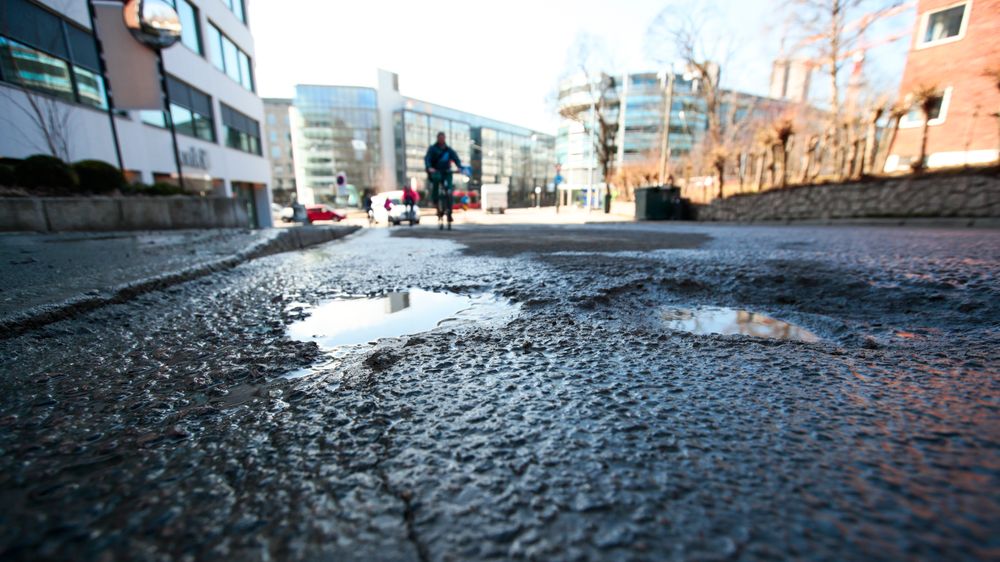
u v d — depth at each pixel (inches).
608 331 74.6
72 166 315.6
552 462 34.9
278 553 26.0
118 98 328.5
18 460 36.3
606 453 36.0
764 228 429.4
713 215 765.3
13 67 388.5
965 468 32.1
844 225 494.0
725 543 25.8
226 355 64.6
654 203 797.9
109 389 52.3
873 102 722.8
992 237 256.4
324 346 68.8
